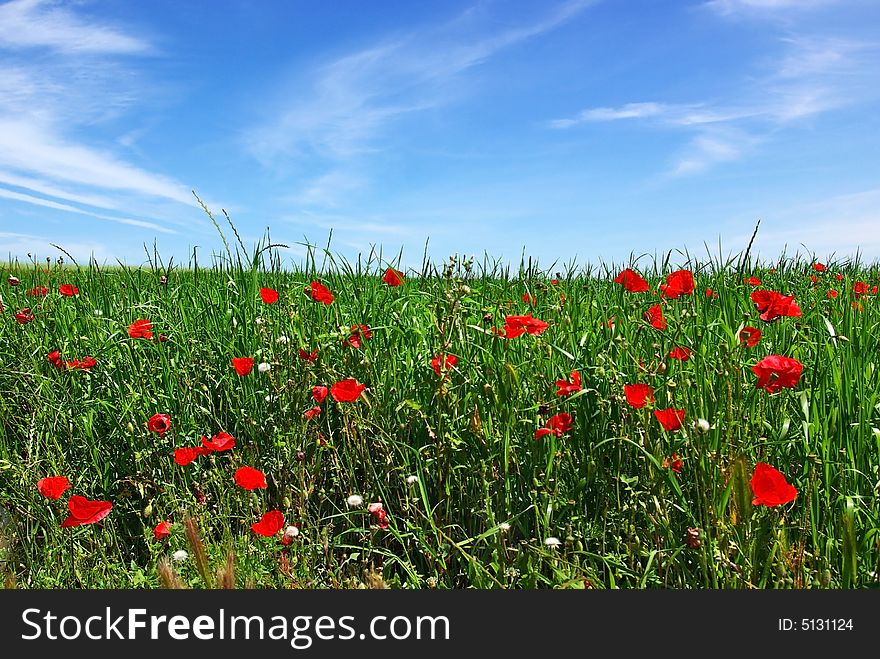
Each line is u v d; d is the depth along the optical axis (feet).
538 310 7.01
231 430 6.17
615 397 4.68
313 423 5.48
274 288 7.59
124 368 6.64
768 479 3.44
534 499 4.42
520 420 4.61
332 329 6.21
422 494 4.52
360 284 7.54
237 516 5.03
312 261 7.41
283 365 5.90
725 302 6.43
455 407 5.01
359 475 5.50
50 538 4.94
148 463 5.55
